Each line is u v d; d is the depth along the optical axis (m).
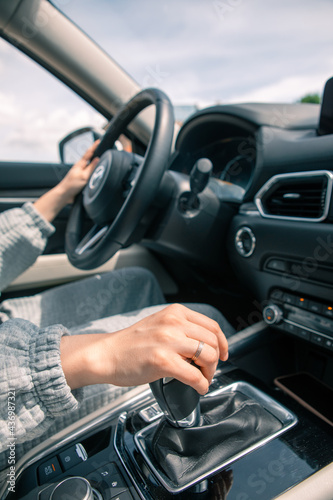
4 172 1.27
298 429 0.51
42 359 0.40
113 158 0.81
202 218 0.88
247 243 0.84
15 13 1.13
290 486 0.43
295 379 0.73
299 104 0.94
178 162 1.14
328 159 0.69
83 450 0.50
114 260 1.31
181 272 1.27
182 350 0.37
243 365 0.77
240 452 0.46
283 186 0.77
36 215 0.81
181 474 0.44
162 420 0.49
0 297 1.21
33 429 0.41
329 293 0.68
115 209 0.81
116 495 0.43
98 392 0.59
